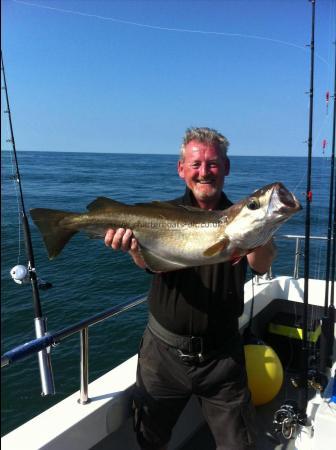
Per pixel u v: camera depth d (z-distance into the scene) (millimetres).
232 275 2287
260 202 2021
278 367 3109
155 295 2352
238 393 2312
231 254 2131
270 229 2037
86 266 10031
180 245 2215
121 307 2498
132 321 6906
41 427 2184
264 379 3029
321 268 9430
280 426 2824
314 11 3465
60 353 5941
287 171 48719
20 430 2166
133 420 2482
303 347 2846
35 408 4797
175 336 2285
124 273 9516
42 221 2314
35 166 57625
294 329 3701
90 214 2324
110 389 2521
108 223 2307
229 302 2275
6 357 1831
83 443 2260
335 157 3484
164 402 2393
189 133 2371
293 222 14133
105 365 5719
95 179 35594
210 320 2234
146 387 2398
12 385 5148
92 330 6602
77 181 33000
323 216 14617
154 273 2334
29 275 3342
